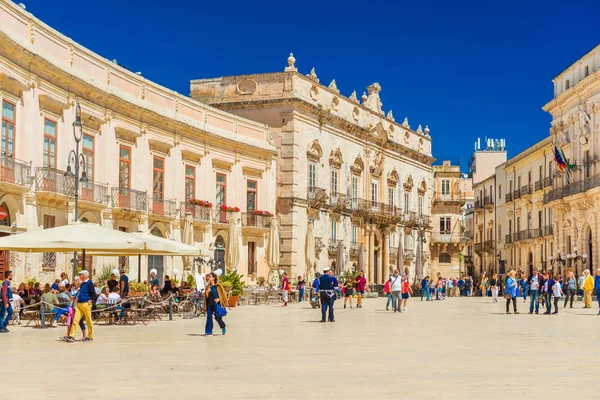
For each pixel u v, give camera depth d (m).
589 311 33.81
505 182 78.06
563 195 55.00
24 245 21.94
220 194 43.72
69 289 25.81
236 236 38.84
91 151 33.09
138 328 22.41
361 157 58.62
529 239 68.25
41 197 28.66
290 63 49.81
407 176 67.38
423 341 18.20
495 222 81.50
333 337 19.36
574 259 54.22
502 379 11.63
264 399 9.90
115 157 34.84
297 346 16.91
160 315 27.98
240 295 38.53
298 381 11.44
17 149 27.48
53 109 30.00
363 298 53.38
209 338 18.98
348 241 56.81
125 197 34.88
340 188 55.41
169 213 38.53
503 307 38.69
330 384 11.14
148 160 37.47
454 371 12.56
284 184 49.28
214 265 42.81
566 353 15.40
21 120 27.77
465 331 21.50
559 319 27.55
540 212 67.38
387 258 63.03
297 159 49.44
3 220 26.80
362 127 57.72
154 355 14.99
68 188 30.20
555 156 53.25
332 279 26.06
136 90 36.75
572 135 54.91
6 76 26.20
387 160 63.34
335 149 54.59
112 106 34.56
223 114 44.03
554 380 11.53
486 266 85.31
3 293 20.61
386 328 22.73
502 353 15.40
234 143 44.34
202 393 10.38
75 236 22.36
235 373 12.33
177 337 19.27
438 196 84.88
